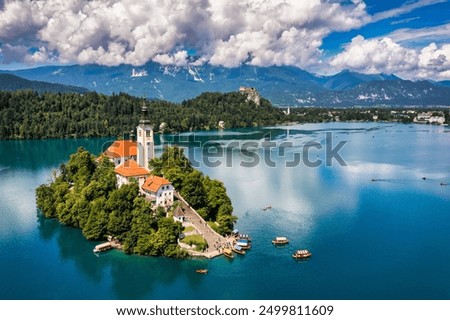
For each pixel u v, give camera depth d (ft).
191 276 495.00
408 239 608.60
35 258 548.72
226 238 587.68
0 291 468.34
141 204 569.64
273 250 563.48
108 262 531.91
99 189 653.30
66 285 481.46
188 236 562.66
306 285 474.08
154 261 530.27
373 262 532.32
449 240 605.73
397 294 455.63
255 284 475.72
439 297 448.65
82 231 631.56
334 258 541.75
